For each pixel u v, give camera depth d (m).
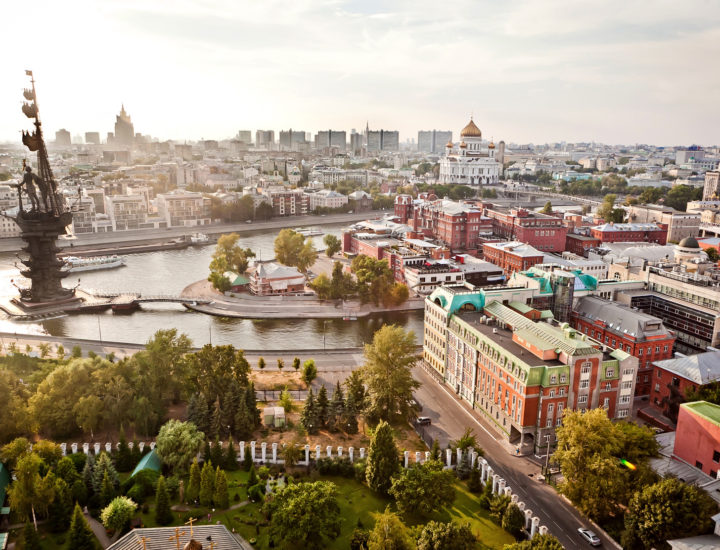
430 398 157.50
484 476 117.19
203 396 131.38
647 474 102.44
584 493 102.06
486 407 144.50
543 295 174.88
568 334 133.62
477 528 101.12
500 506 102.12
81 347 190.38
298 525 92.38
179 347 144.75
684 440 113.94
